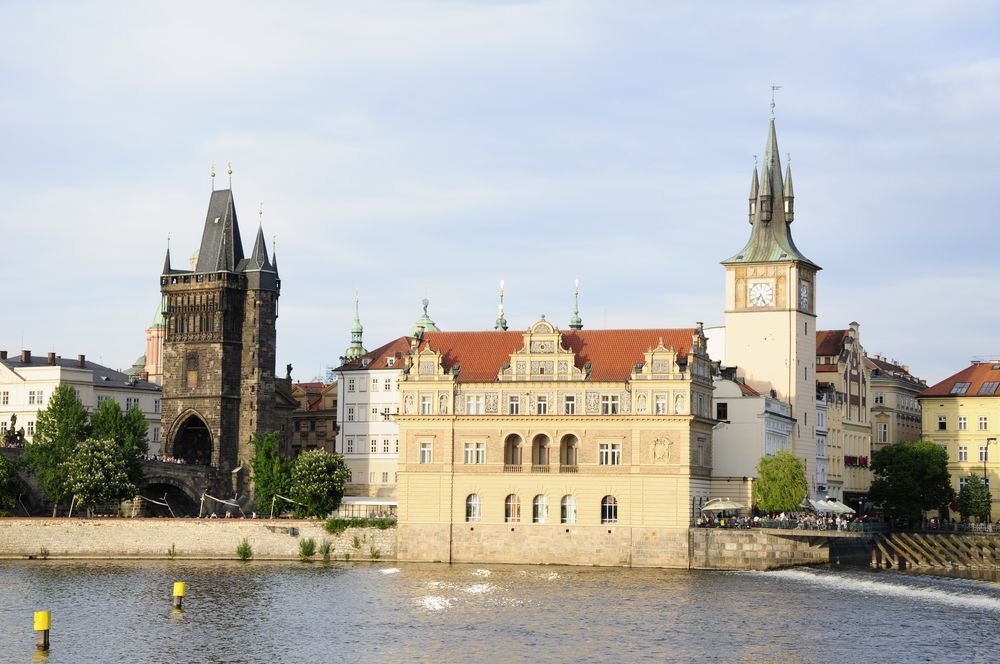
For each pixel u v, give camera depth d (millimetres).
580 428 198250
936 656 127938
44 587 173000
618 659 126062
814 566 197625
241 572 189750
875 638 135875
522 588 169875
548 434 199750
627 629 140375
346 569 193000
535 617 147250
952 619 146750
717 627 141375
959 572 198625
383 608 154000
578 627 141375
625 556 195625
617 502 196625
